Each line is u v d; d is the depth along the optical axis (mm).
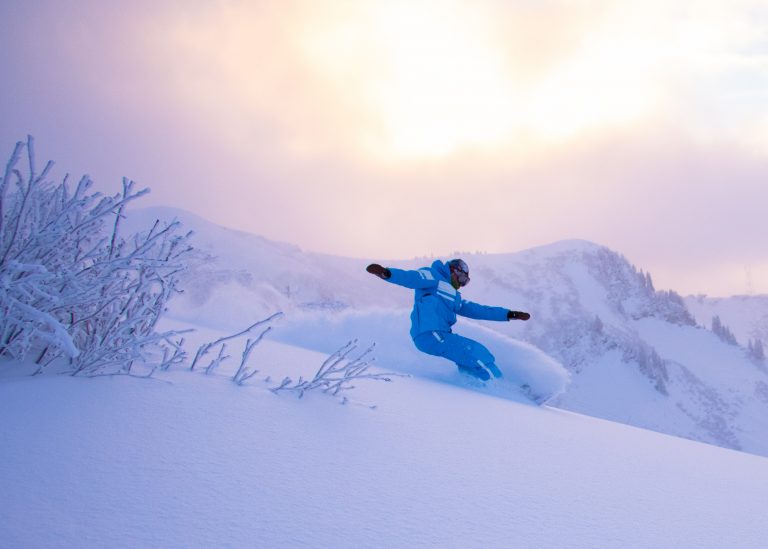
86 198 2416
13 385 2150
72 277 2363
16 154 2189
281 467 1842
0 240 2264
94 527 1276
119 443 1790
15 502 1326
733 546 1837
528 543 1578
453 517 1681
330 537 1419
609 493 2193
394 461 2121
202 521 1392
